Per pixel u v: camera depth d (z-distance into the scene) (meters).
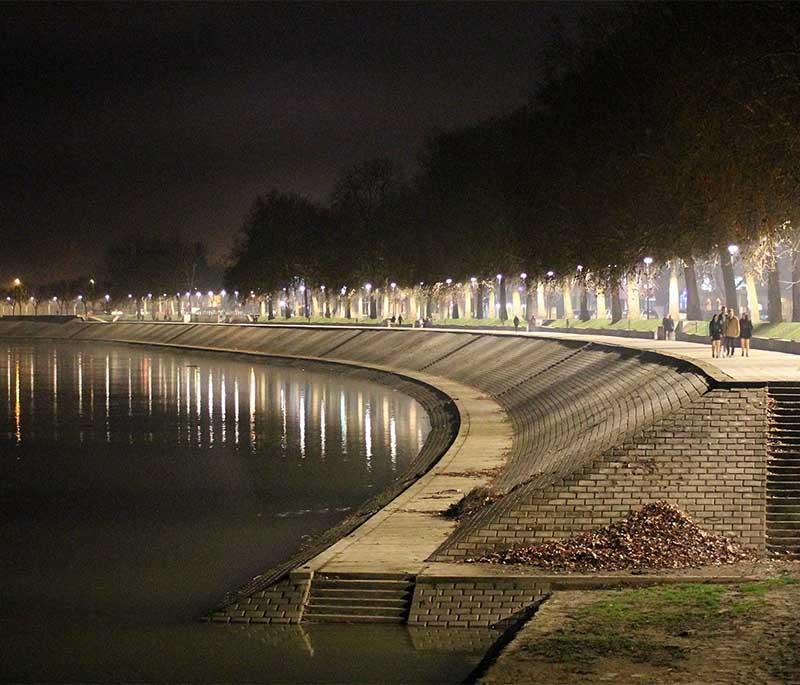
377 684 22.41
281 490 46.66
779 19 52.84
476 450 46.53
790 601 23.30
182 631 26.62
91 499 45.56
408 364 97.94
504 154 103.50
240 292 185.75
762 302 144.62
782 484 30.39
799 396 34.56
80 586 31.48
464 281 114.69
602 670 20.05
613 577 25.67
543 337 78.62
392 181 143.00
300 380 99.94
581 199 78.00
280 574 28.91
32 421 74.50
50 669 24.44
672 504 30.02
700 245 67.06
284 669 23.58
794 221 55.03
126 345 175.50
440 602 25.91
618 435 36.69
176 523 40.38
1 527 40.00
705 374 38.84
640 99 68.69
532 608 25.02
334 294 162.50
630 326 89.88
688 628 22.02
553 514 30.06
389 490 44.22
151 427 70.12
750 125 53.25
